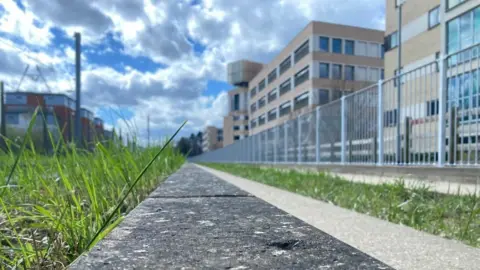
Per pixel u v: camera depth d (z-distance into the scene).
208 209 1.28
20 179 1.73
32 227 1.38
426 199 4.42
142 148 3.71
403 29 22.52
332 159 10.85
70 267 0.65
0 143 2.00
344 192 5.05
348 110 9.72
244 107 86.25
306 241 0.82
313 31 35.47
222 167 19.67
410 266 1.45
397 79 7.32
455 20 16.00
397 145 7.27
